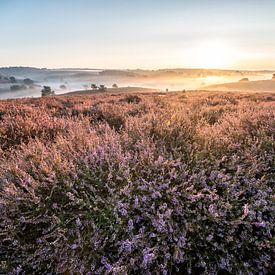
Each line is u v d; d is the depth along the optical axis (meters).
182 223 2.53
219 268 2.36
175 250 2.28
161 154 3.28
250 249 2.43
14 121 5.71
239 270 2.28
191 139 3.92
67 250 2.34
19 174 2.91
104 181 2.87
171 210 2.44
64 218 2.54
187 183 2.81
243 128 4.75
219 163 3.31
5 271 2.22
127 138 3.63
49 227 2.41
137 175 2.90
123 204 2.47
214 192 2.72
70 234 2.38
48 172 2.83
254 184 2.97
